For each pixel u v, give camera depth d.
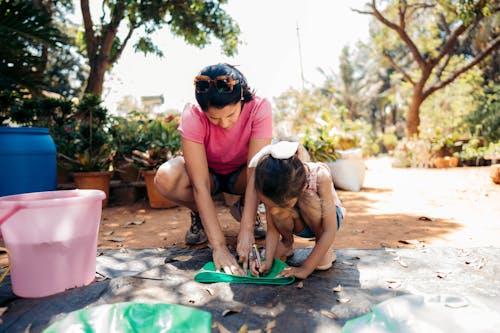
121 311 1.49
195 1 10.12
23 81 4.79
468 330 1.33
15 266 1.66
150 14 9.55
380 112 33.66
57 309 1.55
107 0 9.04
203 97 1.81
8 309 1.56
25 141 3.37
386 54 14.52
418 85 13.01
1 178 3.30
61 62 20.34
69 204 1.68
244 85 2.02
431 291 1.67
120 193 4.40
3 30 4.60
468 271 1.91
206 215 2.12
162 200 3.96
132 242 2.68
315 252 1.82
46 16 4.97
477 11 8.70
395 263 2.04
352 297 1.62
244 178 2.49
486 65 17.31
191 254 2.28
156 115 6.29
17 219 1.61
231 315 1.48
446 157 9.94
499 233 2.73
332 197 1.81
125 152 4.35
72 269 1.74
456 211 3.63
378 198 4.55
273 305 1.56
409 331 1.33
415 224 3.08
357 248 2.34
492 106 14.70
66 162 4.34
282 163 1.50
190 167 2.18
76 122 4.70
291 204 1.57
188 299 1.62
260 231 2.65
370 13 12.47
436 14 13.89
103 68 9.01
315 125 5.82
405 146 10.85
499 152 9.94
